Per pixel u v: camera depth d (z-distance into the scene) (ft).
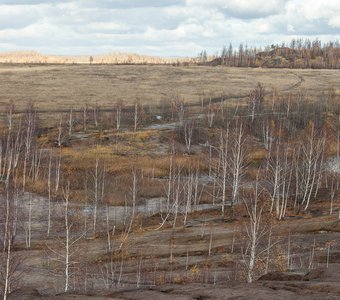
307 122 485.15
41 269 192.65
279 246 189.67
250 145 405.59
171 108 542.16
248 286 95.40
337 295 85.46
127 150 398.83
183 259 204.13
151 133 444.55
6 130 429.38
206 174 362.33
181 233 243.19
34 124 418.31
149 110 541.34
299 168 330.34
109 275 189.67
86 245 224.94
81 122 486.79
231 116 508.53
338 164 374.63
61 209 269.85
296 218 262.47
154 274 184.85
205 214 280.51
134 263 202.49
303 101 563.48
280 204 294.25
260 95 545.44
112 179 331.57
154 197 313.94
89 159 372.58
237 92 653.71
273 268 172.24
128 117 508.53
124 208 284.41
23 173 341.62
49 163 342.44
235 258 196.34
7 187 248.73
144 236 242.17
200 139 439.22
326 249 201.26
